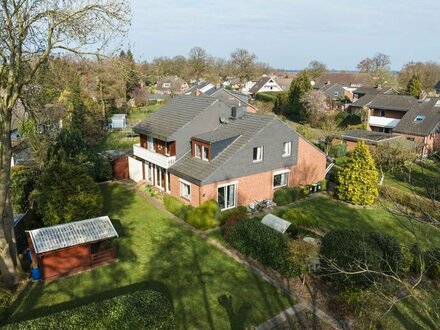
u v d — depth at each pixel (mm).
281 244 17969
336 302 15555
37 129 20844
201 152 26516
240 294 16281
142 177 32406
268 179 27984
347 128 57594
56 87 18000
